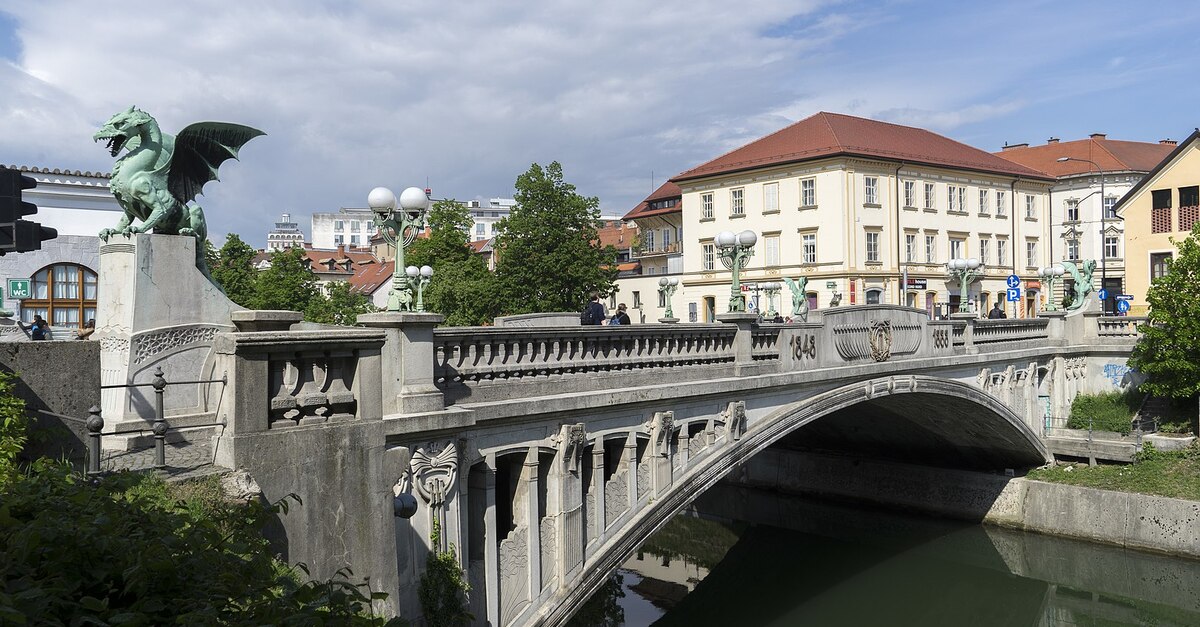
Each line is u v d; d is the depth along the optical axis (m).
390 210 12.23
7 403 9.07
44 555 5.73
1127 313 50.91
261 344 9.33
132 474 8.70
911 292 59.88
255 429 9.34
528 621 14.38
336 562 9.90
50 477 7.27
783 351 20.98
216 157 12.80
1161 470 33.88
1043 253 70.00
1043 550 34.03
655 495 17.12
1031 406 36.19
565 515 14.95
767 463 44.16
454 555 12.62
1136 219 53.78
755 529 39.19
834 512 40.75
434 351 12.95
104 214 29.81
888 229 58.75
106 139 11.63
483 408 13.11
